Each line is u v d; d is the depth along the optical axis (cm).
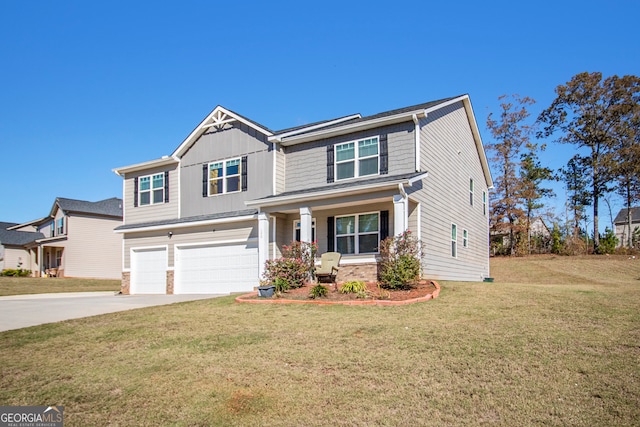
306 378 636
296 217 1795
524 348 714
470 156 2248
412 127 1577
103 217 3609
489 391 572
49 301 1569
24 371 706
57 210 3712
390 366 664
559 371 621
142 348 805
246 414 541
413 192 1481
